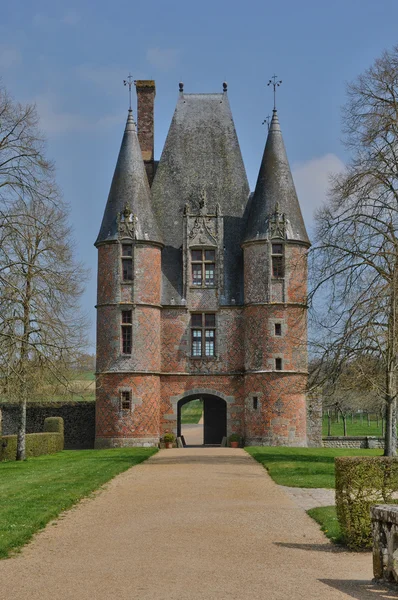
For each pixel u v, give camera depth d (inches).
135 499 832.9
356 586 442.9
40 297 1374.3
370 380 1218.0
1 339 1306.6
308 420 2015.3
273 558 516.7
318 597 414.3
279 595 417.7
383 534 458.3
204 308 2026.3
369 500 566.9
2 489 915.4
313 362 1569.9
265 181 2018.9
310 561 510.3
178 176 2142.0
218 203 2107.5
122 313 1973.4
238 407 1998.0
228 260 2066.9
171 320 2025.1
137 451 1699.1
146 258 1985.7
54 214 1485.0
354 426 3240.7
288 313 1956.2
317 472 1122.0
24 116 1359.5
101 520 686.5
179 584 442.3
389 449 1259.2
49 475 1098.7
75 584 446.9
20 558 523.8
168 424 1993.1
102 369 1967.3
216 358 2011.6
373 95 1349.7
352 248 1316.4
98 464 1299.2
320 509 721.6
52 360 1366.9
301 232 1994.3
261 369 1942.7
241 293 2034.9
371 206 1311.5
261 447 1844.2
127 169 2028.8
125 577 461.4
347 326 1219.2
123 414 1941.4
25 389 1353.3
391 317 1176.8
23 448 1491.1
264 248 1971.0
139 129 2246.6
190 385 2006.6
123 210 1993.1
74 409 2106.3
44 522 665.0
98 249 2016.5
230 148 2167.8
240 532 616.1
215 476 1101.7
